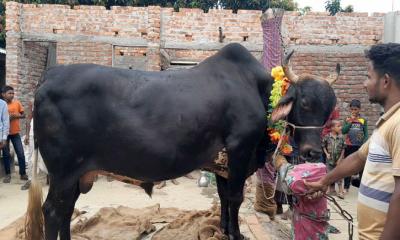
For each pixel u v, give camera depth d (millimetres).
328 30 9219
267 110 3998
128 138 3506
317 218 3318
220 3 15062
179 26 9336
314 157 3658
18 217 5523
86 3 14344
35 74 10352
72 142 3529
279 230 4988
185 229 4566
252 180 7516
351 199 7199
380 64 2035
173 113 3549
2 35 12766
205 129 3648
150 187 3938
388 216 1829
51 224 3574
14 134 7785
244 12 9258
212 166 3990
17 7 9414
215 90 3729
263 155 4188
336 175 2658
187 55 12367
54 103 3521
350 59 9266
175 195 7113
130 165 3602
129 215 5121
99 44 9484
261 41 9258
